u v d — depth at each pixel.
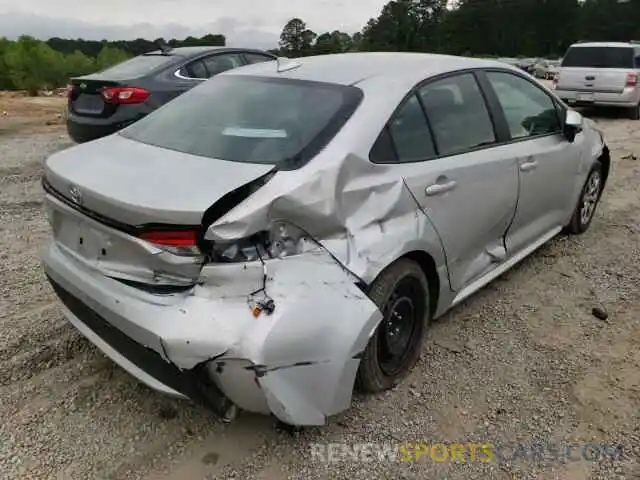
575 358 3.68
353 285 2.75
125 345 2.72
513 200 4.12
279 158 2.86
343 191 2.86
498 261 4.18
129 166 2.92
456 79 3.80
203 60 8.47
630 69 14.02
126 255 2.68
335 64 3.72
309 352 2.54
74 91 8.02
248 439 2.93
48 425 2.98
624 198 7.04
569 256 5.23
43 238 5.34
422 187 3.25
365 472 2.75
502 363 3.61
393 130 3.22
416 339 3.45
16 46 21.03
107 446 2.86
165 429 2.98
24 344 3.63
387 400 3.24
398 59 3.83
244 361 2.43
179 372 2.54
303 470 2.75
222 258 2.51
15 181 7.31
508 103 4.22
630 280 4.79
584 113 15.52
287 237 2.65
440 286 3.53
